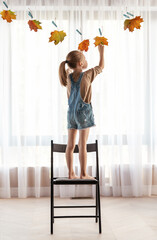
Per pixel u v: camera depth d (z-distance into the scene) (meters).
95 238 2.77
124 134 4.41
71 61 3.04
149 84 4.41
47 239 2.76
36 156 4.32
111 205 3.93
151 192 4.48
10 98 4.37
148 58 4.42
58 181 2.90
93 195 4.34
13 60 4.35
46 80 4.39
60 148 3.23
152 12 4.45
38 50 4.36
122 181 4.36
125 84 4.44
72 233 2.92
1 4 4.34
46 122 4.39
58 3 4.38
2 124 4.32
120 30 4.41
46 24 4.38
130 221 3.26
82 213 3.59
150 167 4.41
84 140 3.01
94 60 4.38
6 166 4.31
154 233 2.88
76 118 2.98
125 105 4.42
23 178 4.34
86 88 2.95
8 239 2.77
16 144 4.36
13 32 4.36
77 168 4.36
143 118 4.45
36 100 4.33
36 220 3.35
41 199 4.27
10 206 3.91
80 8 4.40
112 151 4.38
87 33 4.41
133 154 4.39
